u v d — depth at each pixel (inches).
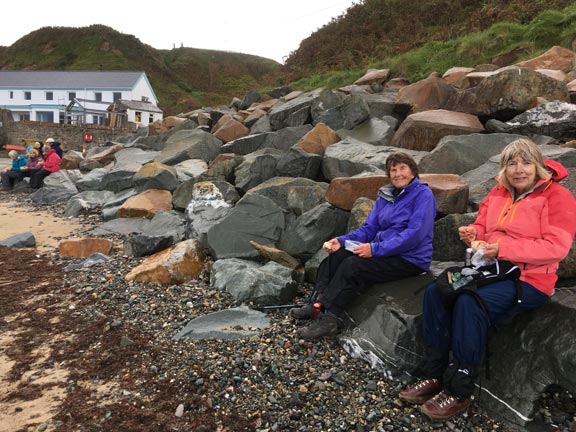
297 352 135.2
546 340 105.3
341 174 263.1
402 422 106.9
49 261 236.8
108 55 2608.3
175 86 2544.3
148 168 345.7
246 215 216.2
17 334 155.3
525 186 108.1
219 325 150.9
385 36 725.9
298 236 203.5
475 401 113.1
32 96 1962.4
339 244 147.1
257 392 117.7
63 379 127.4
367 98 394.3
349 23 823.1
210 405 112.9
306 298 175.9
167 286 190.7
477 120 289.6
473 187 197.9
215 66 2834.6
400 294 133.9
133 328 154.0
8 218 350.3
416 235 133.1
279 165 279.4
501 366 111.3
